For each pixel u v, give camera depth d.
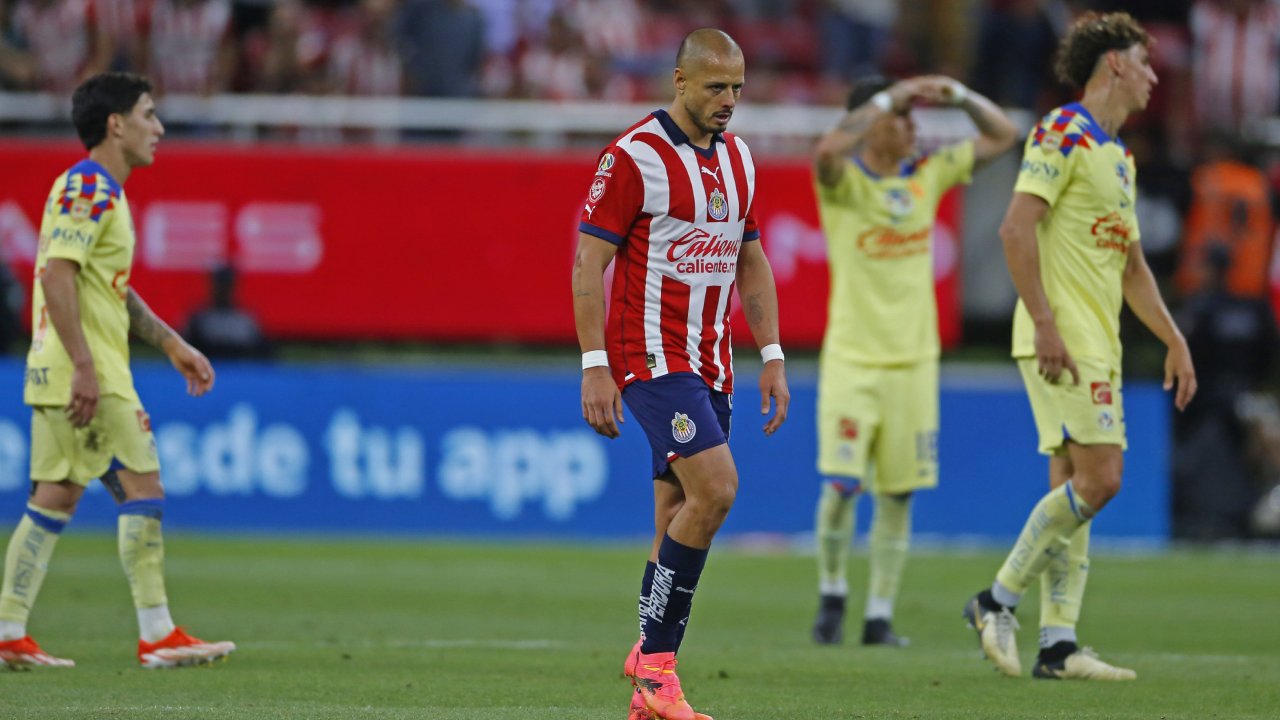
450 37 53.72
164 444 47.50
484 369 53.38
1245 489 49.59
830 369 29.47
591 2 59.72
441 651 25.88
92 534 46.34
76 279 22.06
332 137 51.84
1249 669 24.56
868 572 41.69
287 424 47.91
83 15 53.47
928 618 33.12
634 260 18.19
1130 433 49.16
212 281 48.75
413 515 48.06
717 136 18.59
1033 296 22.16
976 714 19.48
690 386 18.03
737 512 48.38
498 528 48.16
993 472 48.62
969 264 50.56
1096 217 22.36
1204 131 55.44
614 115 52.28
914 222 29.42
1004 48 56.38
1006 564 22.95
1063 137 22.27
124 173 22.92
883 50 60.66
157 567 22.97
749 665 24.64
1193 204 50.78
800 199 50.00
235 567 39.88
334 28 57.72
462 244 50.22
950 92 29.75
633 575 39.72
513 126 51.72
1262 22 57.41
